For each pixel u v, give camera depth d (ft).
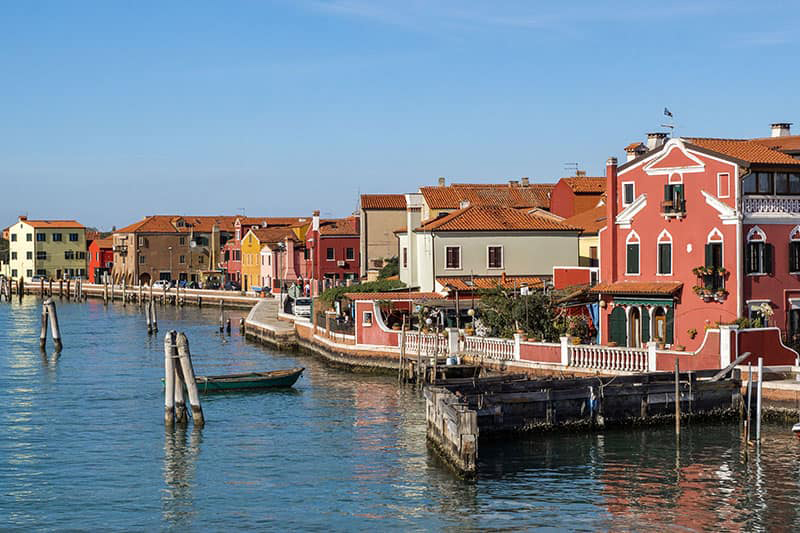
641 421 151.53
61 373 237.66
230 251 549.95
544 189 346.13
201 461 143.13
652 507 116.06
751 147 187.01
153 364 256.11
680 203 179.52
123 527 114.73
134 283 600.80
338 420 170.30
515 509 116.47
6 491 129.08
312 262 415.85
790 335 174.29
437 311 229.45
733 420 154.10
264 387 203.82
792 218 175.83
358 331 228.02
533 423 147.23
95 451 149.89
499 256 252.83
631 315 188.55
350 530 111.34
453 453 132.67
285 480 132.16
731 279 171.63
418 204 276.62
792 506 115.65
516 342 179.63
